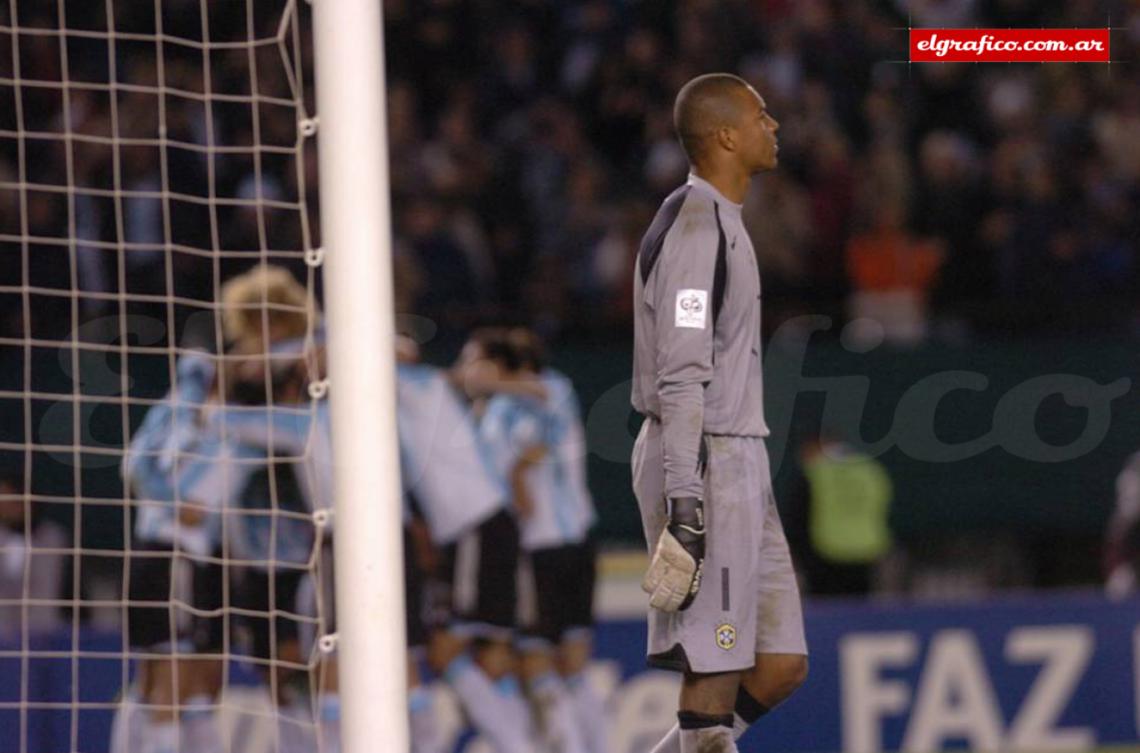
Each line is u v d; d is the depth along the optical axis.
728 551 15.35
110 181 40.09
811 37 48.38
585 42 48.22
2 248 38.00
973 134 48.47
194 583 24.56
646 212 43.88
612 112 47.59
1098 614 35.22
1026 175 46.47
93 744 28.67
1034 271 44.91
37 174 40.25
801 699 33.88
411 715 25.05
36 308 37.53
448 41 47.88
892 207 45.09
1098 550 41.53
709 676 15.49
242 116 42.03
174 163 40.56
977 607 34.75
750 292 15.55
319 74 15.56
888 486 39.66
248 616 24.53
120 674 28.73
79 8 43.72
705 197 15.53
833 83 48.22
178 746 24.45
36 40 42.84
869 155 47.03
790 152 45.88
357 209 15.41
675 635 15.41
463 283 41.59
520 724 28.17
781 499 39.47
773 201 44.09
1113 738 35.12
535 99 47.44
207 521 24.47
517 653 28.72
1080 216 45.81
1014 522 40.09
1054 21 49.56
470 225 43.22
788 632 16.03
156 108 41.78
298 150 16.16
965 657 34.62
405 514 25.16
